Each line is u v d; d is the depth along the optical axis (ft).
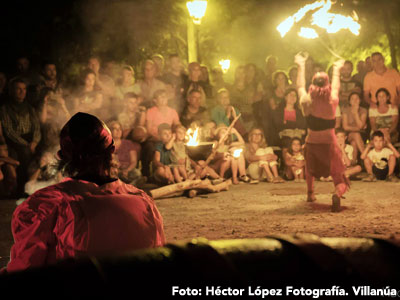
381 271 3.15
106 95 31.40
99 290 2.94
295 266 3.21
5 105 28.04
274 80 34.83
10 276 3.09
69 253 5.83
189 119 33.37
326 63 51.72
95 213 5.93
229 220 20.56
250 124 34.47
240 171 32.30
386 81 33.81
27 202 5.90
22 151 28.04
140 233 6.09
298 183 31.68
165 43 49.65
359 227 18.42
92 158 6.27
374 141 32.17
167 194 26.45
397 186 29.19
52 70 30.30
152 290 2.96
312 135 22.27
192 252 3.25
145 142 31.76
